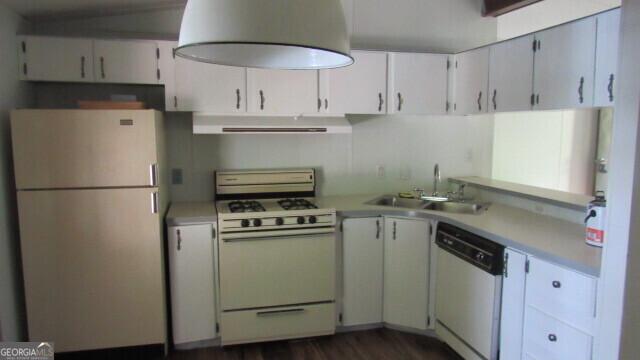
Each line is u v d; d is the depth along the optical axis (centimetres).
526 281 230
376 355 300
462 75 352
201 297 301
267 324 308
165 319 295
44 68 292
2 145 261
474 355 269
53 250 269
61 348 277
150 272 282
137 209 275
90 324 279
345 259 323
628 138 173
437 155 400
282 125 322
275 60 184
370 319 332
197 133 317
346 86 340
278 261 304
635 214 174
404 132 391
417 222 314
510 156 450
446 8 389
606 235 183
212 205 335
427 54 353
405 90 352
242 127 313
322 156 376
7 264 265
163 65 308
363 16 372
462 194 376
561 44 260
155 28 332
